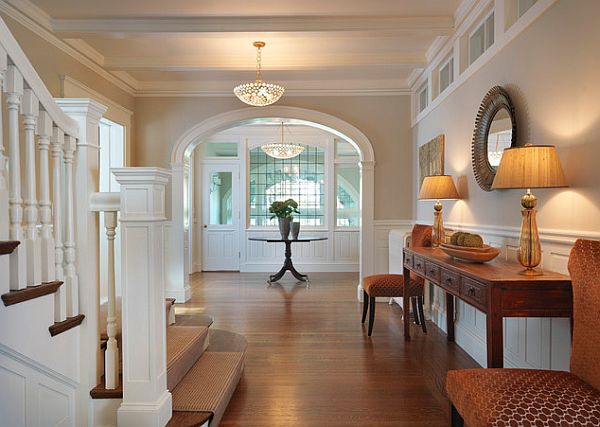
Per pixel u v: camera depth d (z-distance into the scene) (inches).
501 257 113.7
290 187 334.6
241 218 330.6
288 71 199.9
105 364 84.7
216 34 148.2
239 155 330.3
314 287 258.5
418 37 161.2
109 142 204.4
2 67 63.2
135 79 215.3
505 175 85.2
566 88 85.3
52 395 75.9
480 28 136.3
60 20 142.5
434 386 111.0
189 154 235.8
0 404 63.9
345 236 328.5
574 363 64.7
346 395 106.0
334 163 327.9
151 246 77.9
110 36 148.7
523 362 104.2
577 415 53.5
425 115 190.7
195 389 94.7
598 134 76.2
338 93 218.1
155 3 133.0
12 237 67.4
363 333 160.1
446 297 152.9
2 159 65.2
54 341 75.1
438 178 144.5
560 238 87.4
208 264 333.4
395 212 219.1
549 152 81.7
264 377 117.8
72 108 82.7
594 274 61.5
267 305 209.0
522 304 77.3
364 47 173.5
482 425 54.6
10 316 64.7
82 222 83.1
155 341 78.4
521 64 102.9
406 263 148.9
